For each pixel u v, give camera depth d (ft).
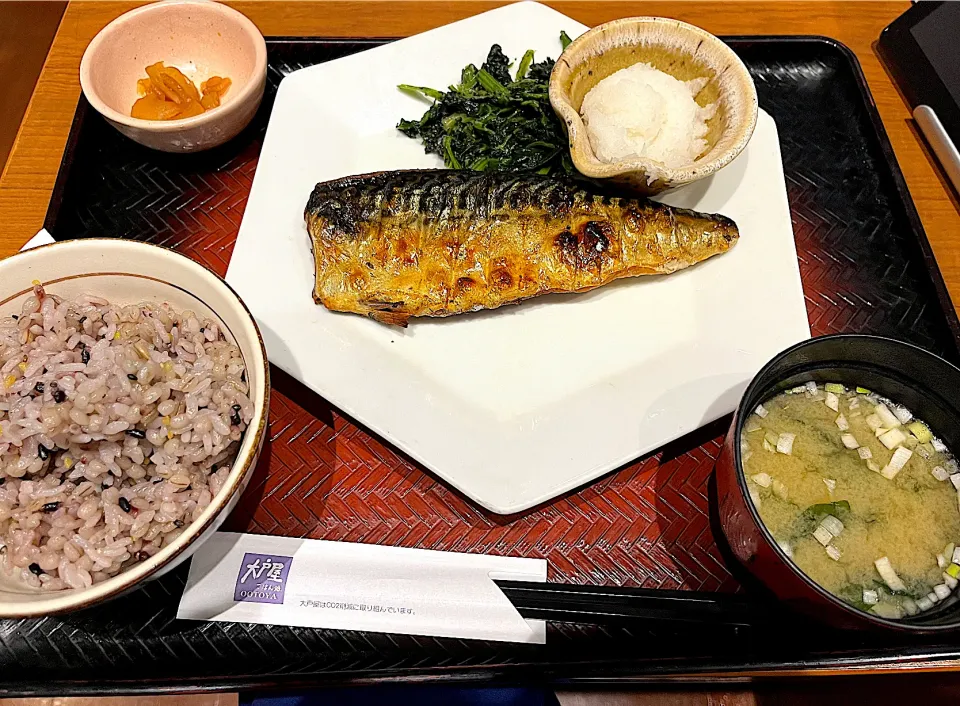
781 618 0.87
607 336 1.09
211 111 1.15
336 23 1.44
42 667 0.88
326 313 1.07
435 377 1.04
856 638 0.88
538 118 1.21
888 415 0.93
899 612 0.83
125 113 1.25
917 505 0.88
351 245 1.06
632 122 1.12
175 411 0.84
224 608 0.88
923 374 0.88
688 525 0.99
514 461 0.97
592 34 1.15
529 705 0.94
